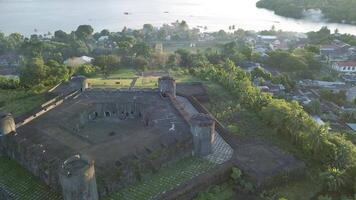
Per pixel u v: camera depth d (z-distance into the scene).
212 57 189.00
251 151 83.56
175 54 181.88
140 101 101.56
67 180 60.88
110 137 84.94
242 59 189.62
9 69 191.50
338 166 81.12
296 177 77.94
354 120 120.81
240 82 127.12
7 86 142.25
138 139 81.12
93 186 63.94
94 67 160.00
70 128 88.69
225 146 87.44
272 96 126.19
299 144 90.62
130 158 73.81
